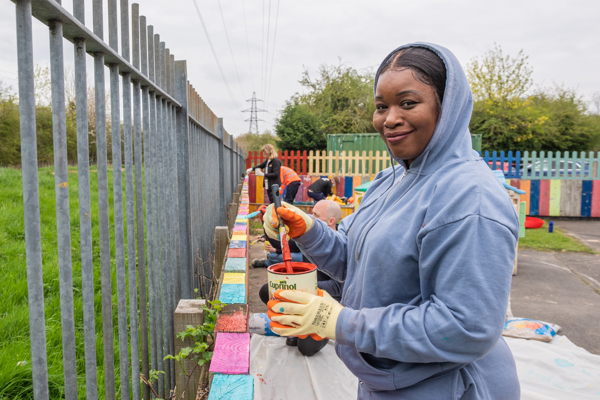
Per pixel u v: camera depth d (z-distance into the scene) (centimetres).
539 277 606
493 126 1844
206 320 222
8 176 901
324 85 2792
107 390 151
